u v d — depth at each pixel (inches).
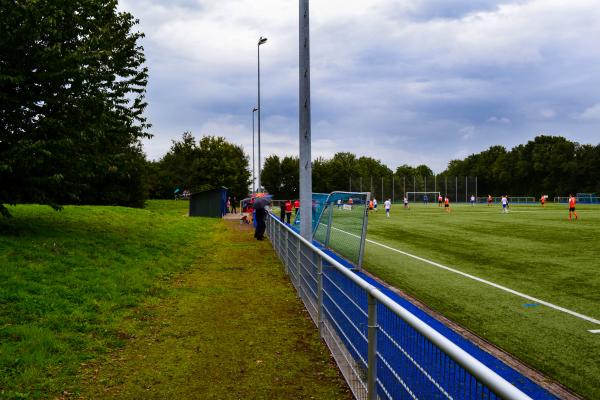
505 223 1099.9
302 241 306.0
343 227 439.8
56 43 463.8
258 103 1608.0
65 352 211.5
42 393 171.8
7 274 316.5
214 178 2748.5
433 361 103.3
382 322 142.2
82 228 597.0
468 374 87.9
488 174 4650.6
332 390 177.3
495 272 444.1
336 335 207.8
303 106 396.2
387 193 3171.8
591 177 3681.1
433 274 433.7
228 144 2856.8
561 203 3181.6
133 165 581.6
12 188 483.2
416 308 301.3
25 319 247.8
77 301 292.2
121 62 595.2
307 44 395.5
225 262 498.6
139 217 894.4
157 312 290.7
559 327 263.3
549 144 4170.8
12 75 443.2
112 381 186.1
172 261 478.6
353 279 170.1
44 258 384.8
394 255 565.9
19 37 438.6
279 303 315.3
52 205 503.2
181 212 1611.7
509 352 221.5
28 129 473.1
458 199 3181.6
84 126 502.6
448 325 264.8
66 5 479.2
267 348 225.3
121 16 599.5
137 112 616.4
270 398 170.9
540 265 486.9
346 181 3941.9
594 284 386.6
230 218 1317.7
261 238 724.7
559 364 206.2
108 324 259.3
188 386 181.9
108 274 371.6
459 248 634.2
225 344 231.3
